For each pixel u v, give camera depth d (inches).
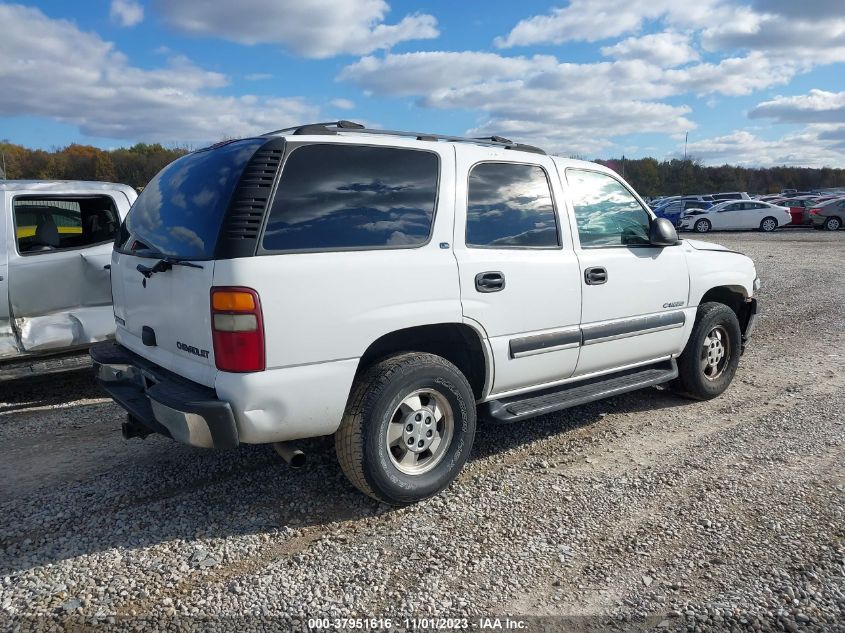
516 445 178.7
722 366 224.1
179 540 127.5
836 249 767.1
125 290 153.2
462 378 144.6
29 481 155.3
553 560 121.2
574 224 170.7
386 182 136.3
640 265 184.5
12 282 212.7
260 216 118.8
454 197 145.4
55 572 116.3
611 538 129.0
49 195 222.5
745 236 1021.2
